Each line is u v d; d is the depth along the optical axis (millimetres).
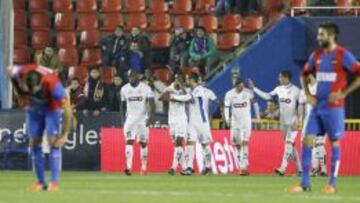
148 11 95688
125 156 74000
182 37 85250
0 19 78562
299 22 81312
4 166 75000
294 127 69438
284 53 81438
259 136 73500
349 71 43969
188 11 94625
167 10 95188
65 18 96312
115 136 74562
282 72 69750
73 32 95500
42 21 96938
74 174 68875
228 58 84000
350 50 80375
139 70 83062
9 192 43969
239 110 71062
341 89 43969
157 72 88688
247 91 71188
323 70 44031
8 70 42719
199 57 84312
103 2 96688
